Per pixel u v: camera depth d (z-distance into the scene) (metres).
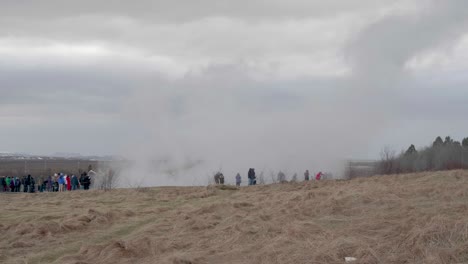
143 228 14.14
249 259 10.05
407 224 10.71
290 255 9.75
